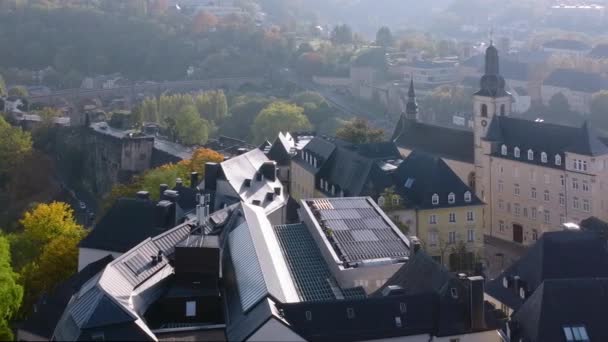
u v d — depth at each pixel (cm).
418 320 10906
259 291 10919
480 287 11056
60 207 17588
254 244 12431
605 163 19888
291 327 10294
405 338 10806
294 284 12419
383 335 10731
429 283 11538
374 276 12656
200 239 12156
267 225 14112
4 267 12506
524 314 11781
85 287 11106
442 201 18600
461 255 18362
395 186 18925
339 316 10731
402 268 12300
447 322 10950
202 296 11125
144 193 16188
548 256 13725
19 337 12600
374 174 19012
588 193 19812
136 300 10581
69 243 15350
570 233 14050
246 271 11731
